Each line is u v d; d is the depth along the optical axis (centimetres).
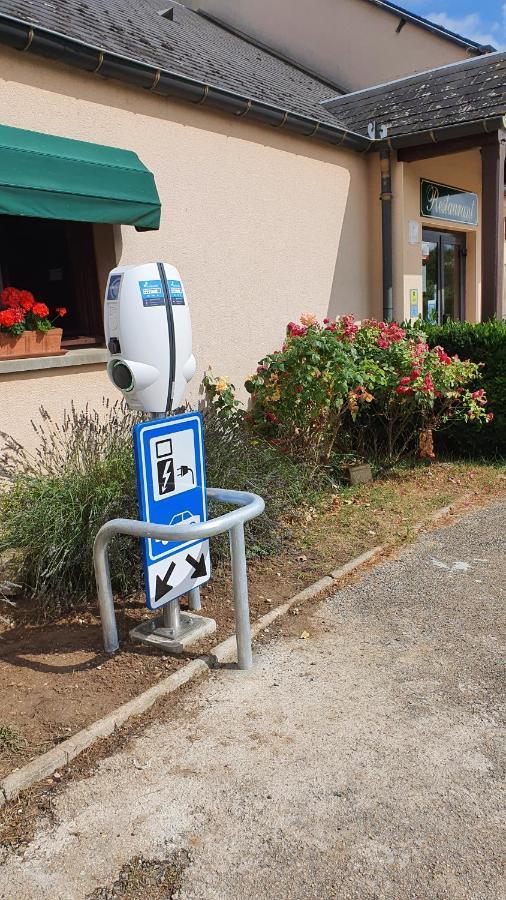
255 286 609
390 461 565
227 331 588
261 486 410
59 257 496
